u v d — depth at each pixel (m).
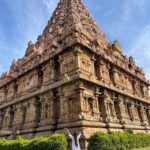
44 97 27.33
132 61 44.34
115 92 28.77
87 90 23.45
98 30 45.72
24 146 16.62
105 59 30.11
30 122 27.92
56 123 23.59
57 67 28.86
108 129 23.16
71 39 27.27
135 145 20.67
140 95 39.34
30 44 44.19
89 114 22.36
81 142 18.77
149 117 38.28
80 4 49.84
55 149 14.50
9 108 35.19
